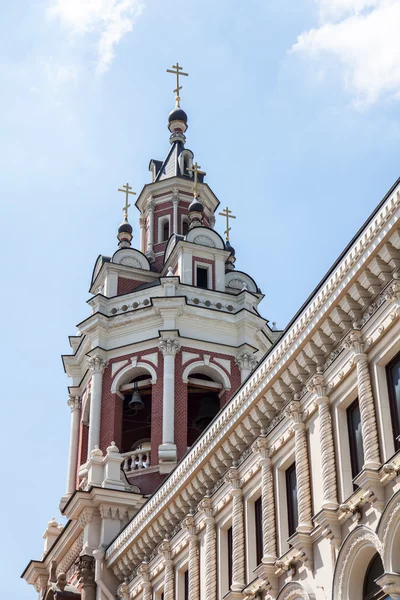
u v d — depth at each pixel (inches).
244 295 2347.4
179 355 2249.0
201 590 1536.7
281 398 1403.8
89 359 2300.7
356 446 1243.8
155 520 1704.0
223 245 2433.6
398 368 1189.1
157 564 1712.6
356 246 1235.9
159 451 2119.8
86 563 1915.6
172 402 2186.3
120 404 2249.0
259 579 1357.0
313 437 1316.4
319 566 1234.6
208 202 2664.9
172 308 2269.9
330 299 1280.8
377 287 1228.5
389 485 1133.7
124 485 2021.4
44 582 2226.9
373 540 1131.9
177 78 2847.0
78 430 2373.3
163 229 2581.2
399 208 1163.3
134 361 2263.8
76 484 2319.1
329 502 1228.5
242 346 2285.9
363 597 1163.3
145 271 2447.1
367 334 1232.2
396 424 1169.4
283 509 1369.3
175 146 2721.5
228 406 1509.6
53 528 2330.2
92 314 2326.5
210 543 1531.7
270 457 1419.8
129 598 1809.8
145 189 2632.9
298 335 1346.0
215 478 1565.0
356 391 1250.6
